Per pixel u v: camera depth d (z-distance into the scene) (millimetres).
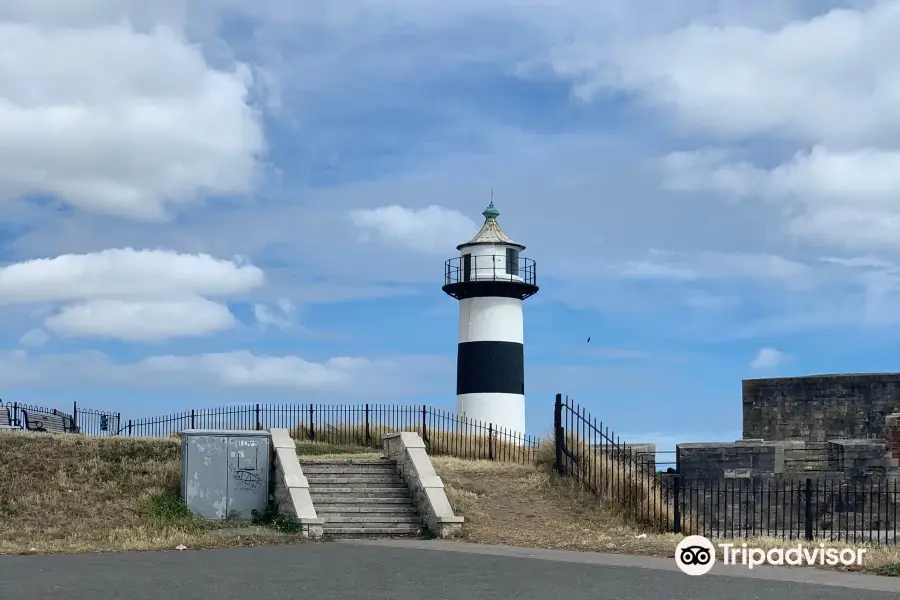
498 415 39719
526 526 20641
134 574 14422
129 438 24875
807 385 40719
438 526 19969
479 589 13141
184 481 21250
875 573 15039
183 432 21422
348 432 32031
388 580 13906
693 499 28109
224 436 21562
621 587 13375
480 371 39969
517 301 40719
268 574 14453
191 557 16578
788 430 40969
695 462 28359
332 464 23000
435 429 31375
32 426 36156
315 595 12555
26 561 16062
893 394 39250
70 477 22234
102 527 19891
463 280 40469
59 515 20375
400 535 20375
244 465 21641
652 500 21891
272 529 20094
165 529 19812
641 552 17594
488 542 19172
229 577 14125
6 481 21766
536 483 23312
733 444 28297
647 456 27844
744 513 28109
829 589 13281
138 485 22031
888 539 23719
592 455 24047
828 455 28578
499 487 23031
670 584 13672
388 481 22672
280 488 21391
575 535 19859
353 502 21547
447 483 22516
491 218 41594
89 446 23938
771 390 41500
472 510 21250
